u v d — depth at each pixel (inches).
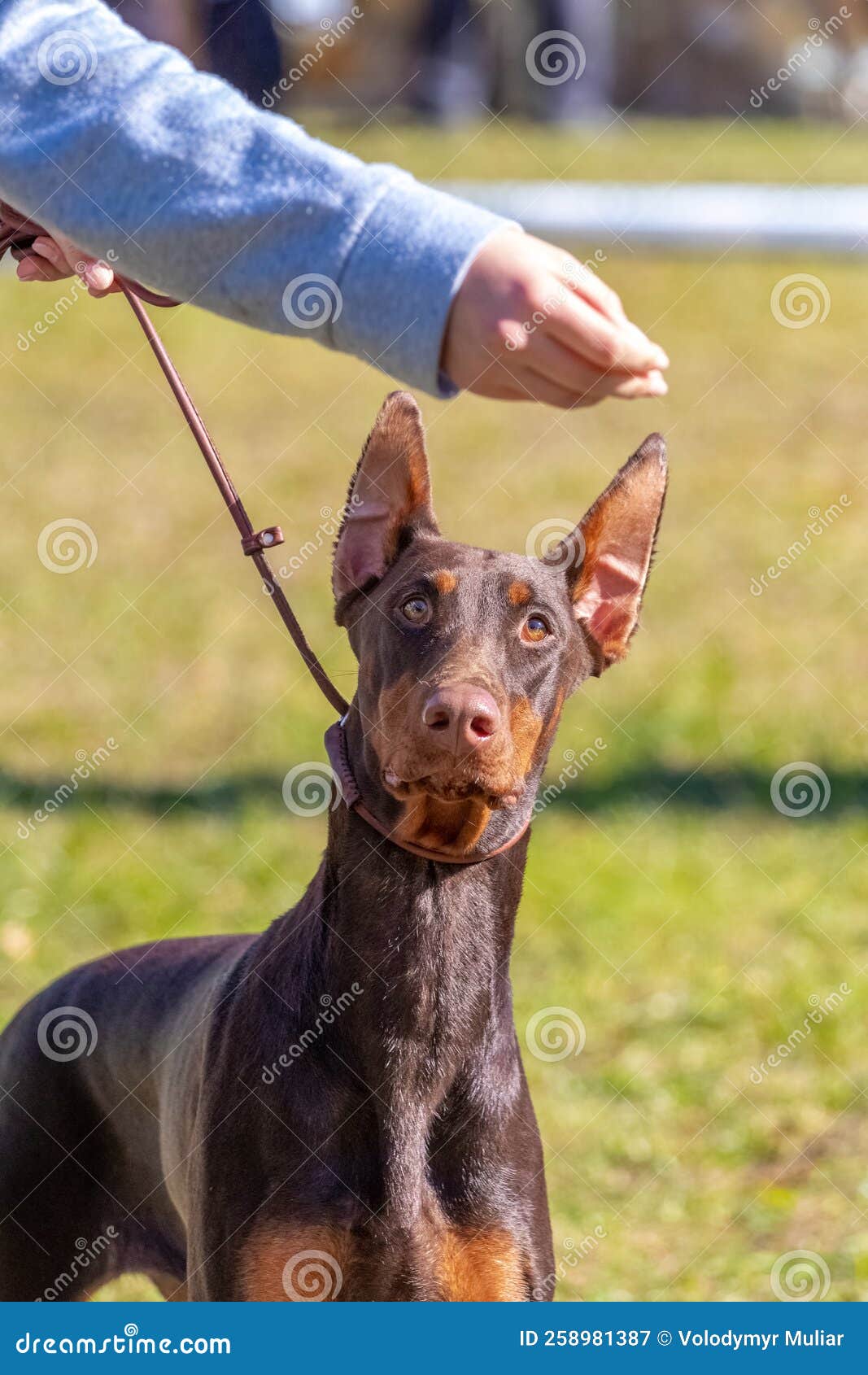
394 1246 121.7
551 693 123.2
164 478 481.7
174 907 250.4
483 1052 125.7
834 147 809.5
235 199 70.7
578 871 265.9
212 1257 122.3
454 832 118.2
